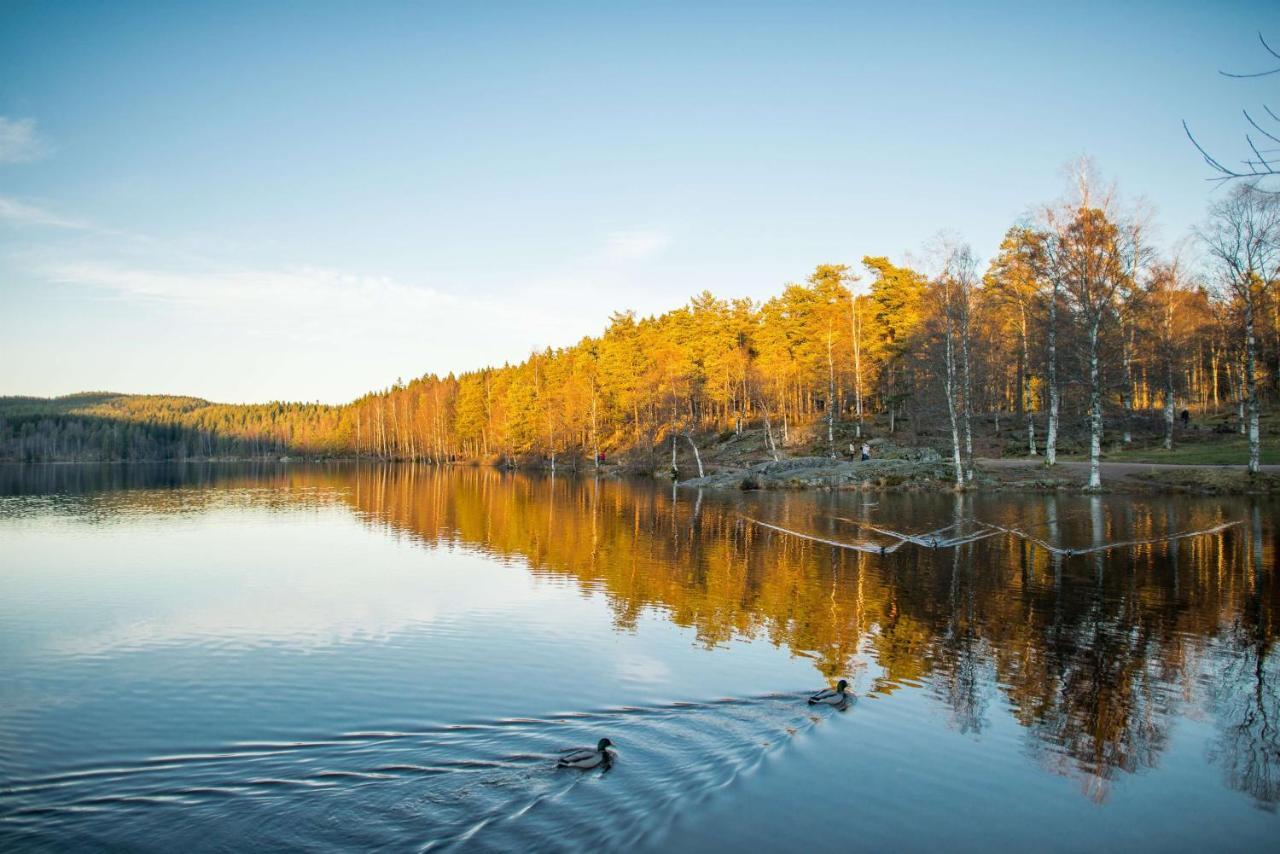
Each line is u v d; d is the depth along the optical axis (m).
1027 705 14.12
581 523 41.06
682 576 26.02
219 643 19.02
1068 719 13.52
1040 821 10.12
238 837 9.62
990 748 12.32
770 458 71.69
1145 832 9.91
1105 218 42.62
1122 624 18.98
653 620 20.47
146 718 13.95
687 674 16.05
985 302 59.19
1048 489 43.94
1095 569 24.78
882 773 11.44
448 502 56.75
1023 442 62.81
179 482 90.94
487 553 32.16
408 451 160.75
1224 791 11.03
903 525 34.88
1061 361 49.25
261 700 14.87
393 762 11.85
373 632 19.86
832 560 27.95
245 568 29.42
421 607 22.53
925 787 10.99
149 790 10.96
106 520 46.91
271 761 11.96
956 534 31.86
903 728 13.10
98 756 12.24
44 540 37.81
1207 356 67.69
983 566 25.88
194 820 10.07
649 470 80.19
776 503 46.44
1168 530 30.45
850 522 36.81
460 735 12.95
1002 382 68.50
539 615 21.28
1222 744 12.52
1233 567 24.48
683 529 37.34
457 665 16.97
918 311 64.81
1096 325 42.03
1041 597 21.67
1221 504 36.47
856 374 67.00
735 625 19.75
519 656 17.52
